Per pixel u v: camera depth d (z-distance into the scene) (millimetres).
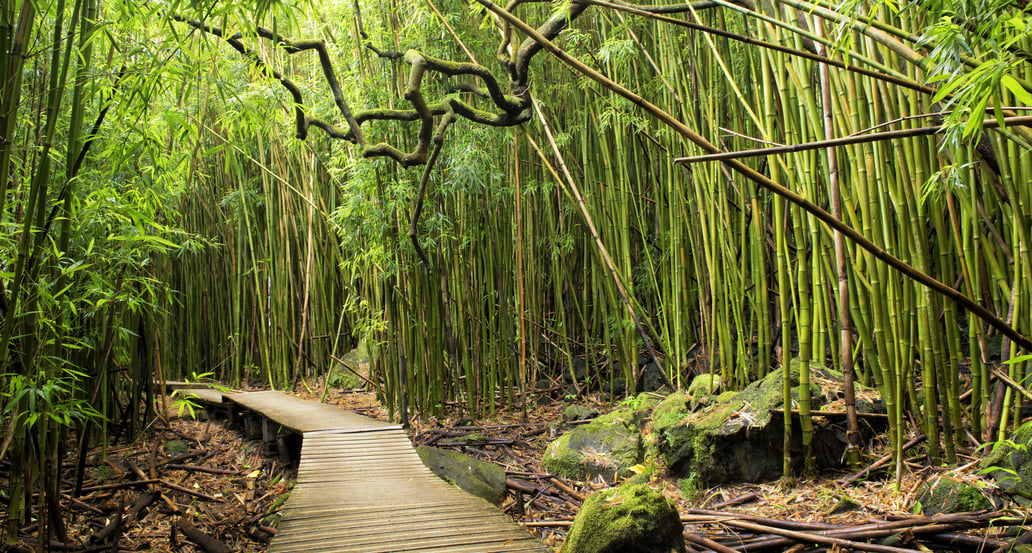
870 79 2096
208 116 5090
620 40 3258
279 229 5328
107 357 2996
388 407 3840
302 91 3656
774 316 3400
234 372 5465
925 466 2168
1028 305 1952
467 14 3512
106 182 2268
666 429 2621
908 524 1848
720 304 2967
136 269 2957
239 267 5379
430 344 3777
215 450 3863
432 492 2395
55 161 2320
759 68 2713
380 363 4031
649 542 1660
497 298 4094
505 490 2770
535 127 3969
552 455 2949
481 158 3381
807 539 1896
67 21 2264
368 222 3527
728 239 2918
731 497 2365
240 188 5070
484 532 1959
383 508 2193
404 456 2922
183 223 5078
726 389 2943
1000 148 1932
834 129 2215
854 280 2494
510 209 4047
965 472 2018
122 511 2539
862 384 2588
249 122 2301
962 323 2904
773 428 2414
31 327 1801
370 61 3629
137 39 2127
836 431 2398
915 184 2049
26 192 2117
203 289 5777
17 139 2115
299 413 3830
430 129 2775
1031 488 1813
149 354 3814
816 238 2363
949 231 2596
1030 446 1856
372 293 4125
